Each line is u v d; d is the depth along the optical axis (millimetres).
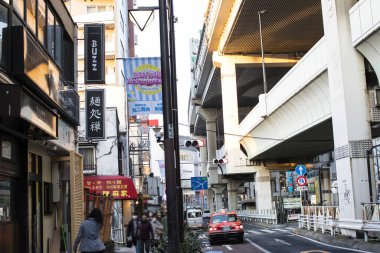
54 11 14453
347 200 21016
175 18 15922
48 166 14594
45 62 11531
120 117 34250
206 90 67562
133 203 34219
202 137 104125
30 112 9219
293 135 32625
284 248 19875
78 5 44750
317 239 23234
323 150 45531
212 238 25141
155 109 16484
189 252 12852
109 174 27625
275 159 52219
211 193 97188
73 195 13570
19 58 9672
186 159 107812
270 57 53031
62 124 14383
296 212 52375
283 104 30516
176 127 15062
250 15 41625
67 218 15617
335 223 22094
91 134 19641
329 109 24812
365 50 20375
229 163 51469
